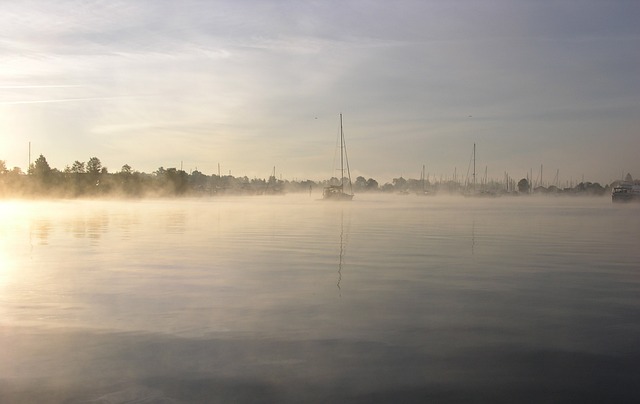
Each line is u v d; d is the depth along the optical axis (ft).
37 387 27.02
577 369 28.86
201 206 250.98
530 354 31.09
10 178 325.21
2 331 35.91
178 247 81.10
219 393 26.22
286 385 27.04
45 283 51.60
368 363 29.81
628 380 27.45
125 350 32.17
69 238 94.73
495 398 25.50
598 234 104.01
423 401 25.21
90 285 50.62
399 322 37.52
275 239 93.81
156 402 25.35
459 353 31.30
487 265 62.54
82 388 26.86
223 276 55.31
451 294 46.32
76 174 352.69
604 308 41.37
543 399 25.36
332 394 25.99
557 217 164.96
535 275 55.62
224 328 36.32
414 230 113.09
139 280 53.06
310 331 35.58
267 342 33.42
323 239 93.76
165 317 39.09
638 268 60.29
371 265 62.64
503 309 41.06
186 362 30.17
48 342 33.68
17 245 83.46
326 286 49.98
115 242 88.17
